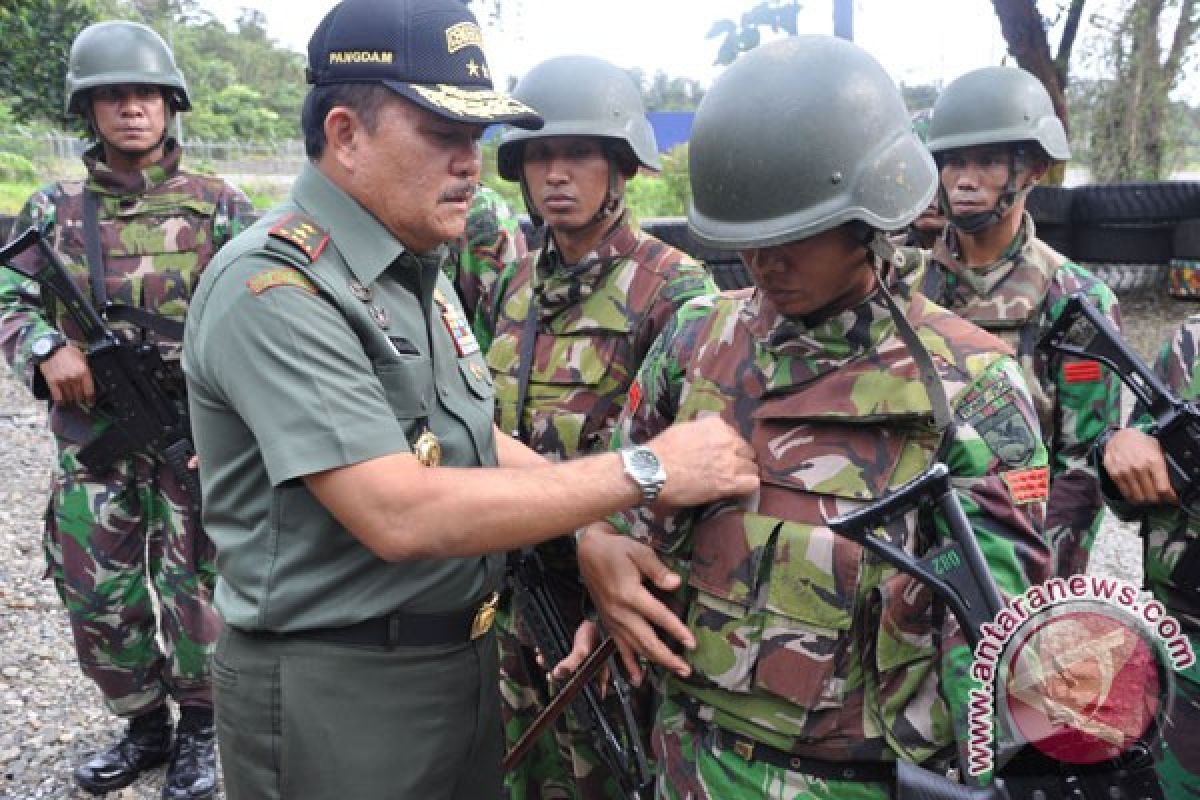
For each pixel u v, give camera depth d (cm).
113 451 302
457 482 154
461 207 168
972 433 146
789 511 152
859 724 149
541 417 249
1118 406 268
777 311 157
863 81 144
